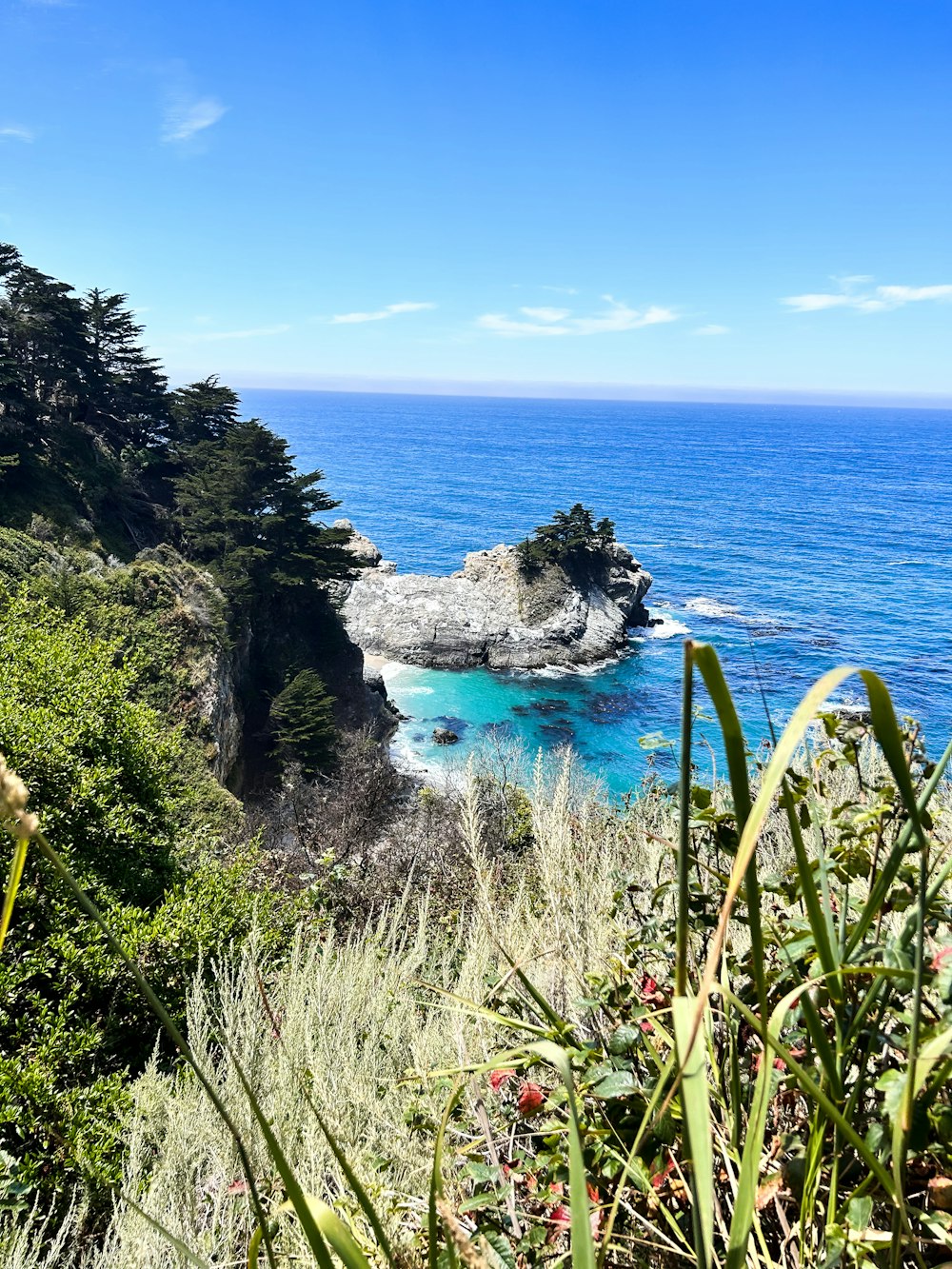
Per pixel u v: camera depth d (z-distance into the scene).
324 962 4.52
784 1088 1.39
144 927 7.98
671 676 60.28
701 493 180.88
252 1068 3.74
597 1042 1.61
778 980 1.25
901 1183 0.86
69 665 11.33
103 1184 4.99
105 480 48.84
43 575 35.00
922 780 1.46
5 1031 7.21
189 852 11.75
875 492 183.50
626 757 43.81
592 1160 1.32
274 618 49.09
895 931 1.56
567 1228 1.34
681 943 0.83
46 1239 3.87
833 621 72.88
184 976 7.80
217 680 38.72
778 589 86.81
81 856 8.98
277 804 31.45
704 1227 0.73
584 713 52.62
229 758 38.84
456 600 64.44
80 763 9.73
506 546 70.88
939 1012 1.09
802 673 54.31
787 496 175.50
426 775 41.28
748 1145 0.88
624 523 134.50
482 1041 2.09
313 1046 3.48
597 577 67.75
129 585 38.72
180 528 51.56
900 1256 0.87
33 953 7.52
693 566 98.56
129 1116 5.01
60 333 49.81
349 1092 2.76
